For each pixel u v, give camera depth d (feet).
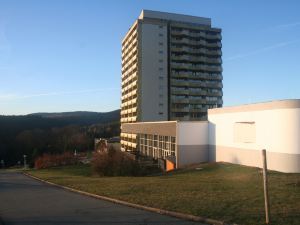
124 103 342.23
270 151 91.56
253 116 98.94
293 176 76.07
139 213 41.06
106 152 132.77
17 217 41.78
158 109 293.43
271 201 43.78
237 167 100.42
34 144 382.01
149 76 293.43
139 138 189.16
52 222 38.29
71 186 71.41
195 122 126.93
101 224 36.52
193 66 303.07
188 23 306.35
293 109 85.66
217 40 312.91
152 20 298.76
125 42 343.05
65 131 427.74
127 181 77.36
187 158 126.21
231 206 41.06
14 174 150.10
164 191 55.57
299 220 34.14
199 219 36.32
